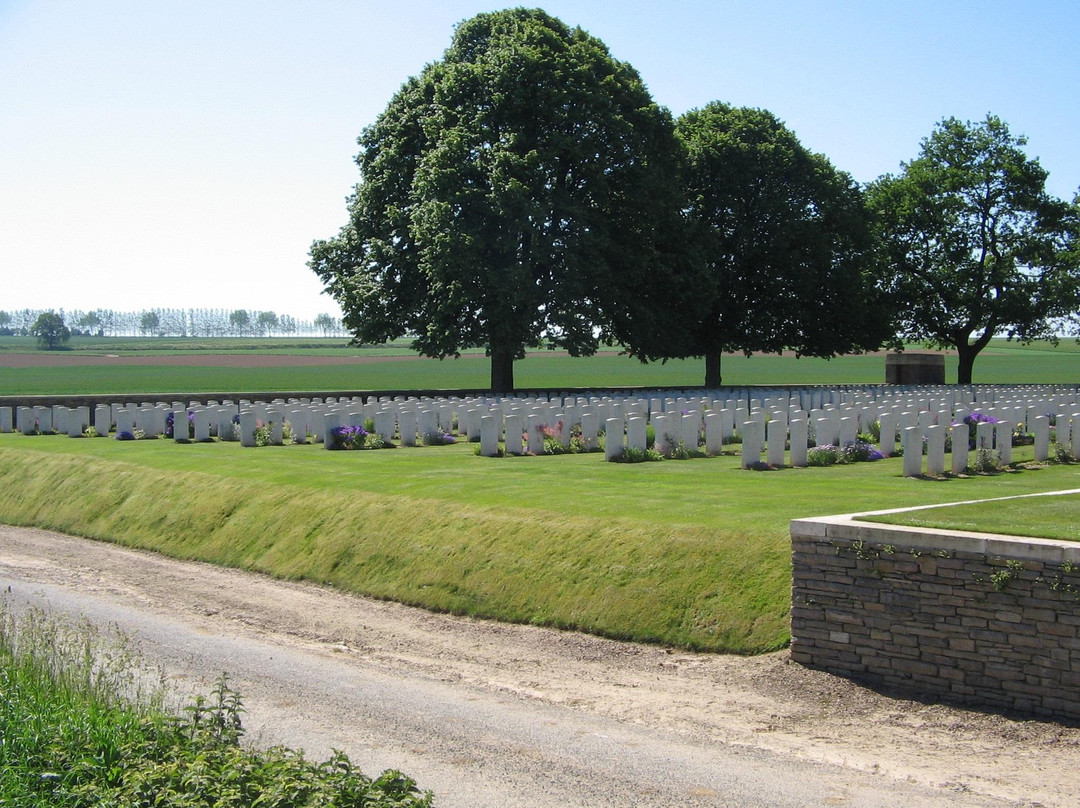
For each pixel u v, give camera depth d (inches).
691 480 691.4
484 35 1659.7
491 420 871.7
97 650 428.1
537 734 345.4
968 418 906.1
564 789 297.1
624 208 1610.5
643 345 1707.7
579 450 911.0
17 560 677.3
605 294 1589.6
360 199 1656.0
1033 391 1412.4
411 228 1481.3
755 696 387.9
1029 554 362.9
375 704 377.7
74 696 339.6
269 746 329.1
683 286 1726.1
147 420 1135.0
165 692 357.4
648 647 449.7
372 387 2652.6
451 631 490.3
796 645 419.8
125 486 817.5
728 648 436.5
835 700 383.2
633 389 1649.9
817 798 291.7
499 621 501.7
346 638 482.6
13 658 370.9
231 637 480.4
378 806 253.1
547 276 1558.8
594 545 523.2
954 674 380.8
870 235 1978.3
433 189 1430.9
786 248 1861.5
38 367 3986.2
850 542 405.1
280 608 540.7
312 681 407.2
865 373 3319.4
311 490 705.0
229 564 651.5
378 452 927.0
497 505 607.5
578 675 417.7
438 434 1011.9
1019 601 366.3
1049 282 2063.2
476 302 1497.3
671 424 871.7
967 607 377.7
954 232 2124.8
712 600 459.8
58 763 290.2
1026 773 312.7
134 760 289.6
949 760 324.2
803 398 1160.8
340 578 588.1
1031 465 779.4
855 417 873.5
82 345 6678.2
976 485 658.8
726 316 1939.0
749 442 762.2
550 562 524.4
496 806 285.0
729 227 1891.0
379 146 1691.7
